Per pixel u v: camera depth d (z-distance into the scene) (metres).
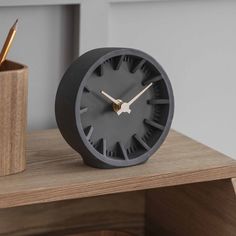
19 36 1.44
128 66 1.26
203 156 1.33
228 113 1.69
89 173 1.22
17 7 1.42
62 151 1.33
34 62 1.46
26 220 1.45
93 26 1.46
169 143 1.39
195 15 1.59
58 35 1.47
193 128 1.66
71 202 1.49
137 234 1.57
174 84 1.61
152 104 1.28
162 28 1.56
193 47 1.61
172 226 1.48
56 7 1.46
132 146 1.27
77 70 1.21
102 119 1.24
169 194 1.48
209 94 1.66
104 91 1.24
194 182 1.29
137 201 1.55
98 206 1.52
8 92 1.18
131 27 1.53
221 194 1.33
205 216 1.38
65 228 1.49
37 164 1.26
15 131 1.20
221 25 1.63
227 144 1.71
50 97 1.50
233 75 1.67
